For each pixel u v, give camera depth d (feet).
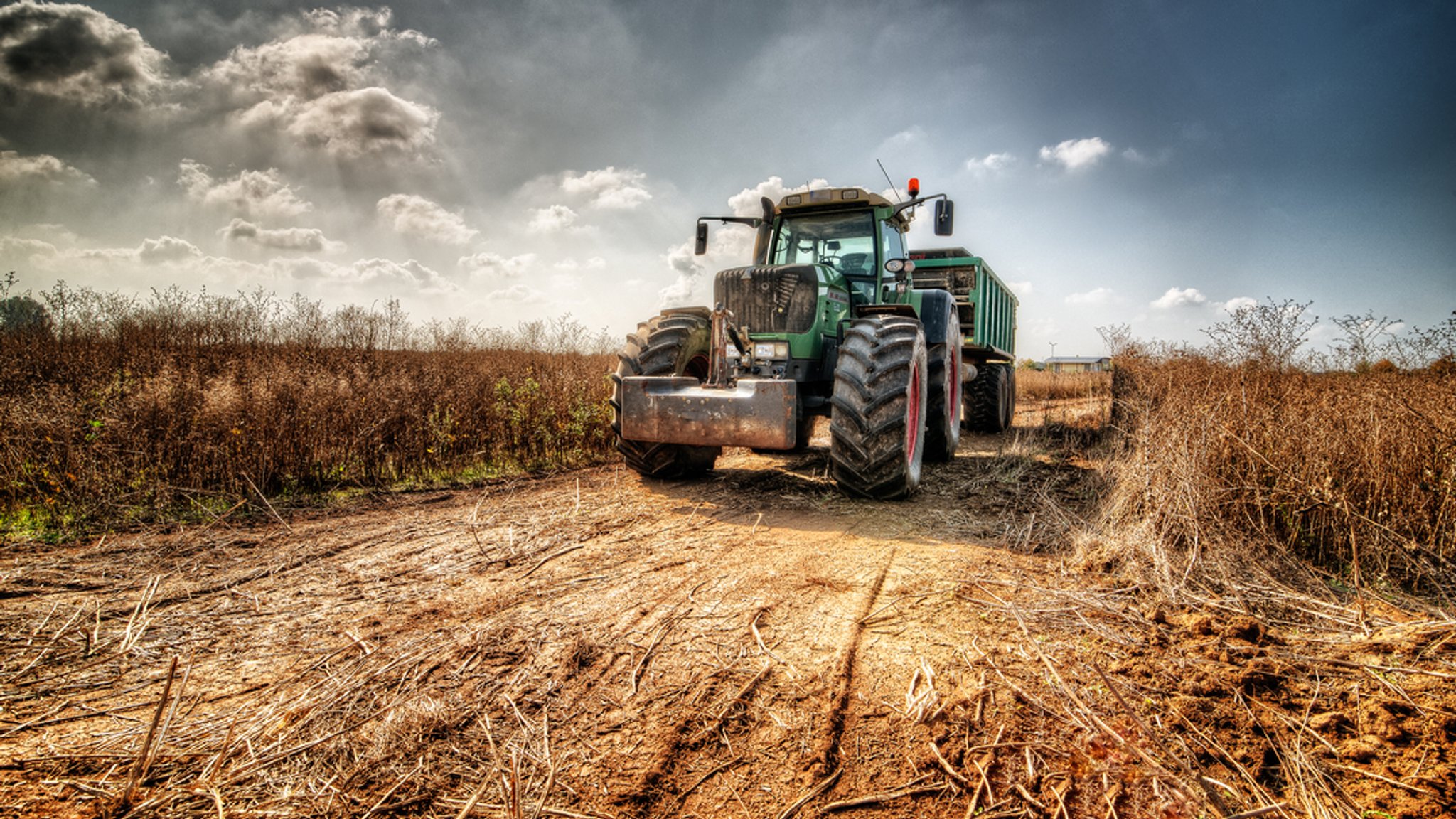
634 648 7.68
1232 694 6.65
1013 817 5.16
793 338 16.38
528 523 13.10
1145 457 12.47
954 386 21.49
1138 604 8.94
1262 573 9.52
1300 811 5.17
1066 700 6.64
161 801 5.06
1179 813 5.14
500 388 20.58
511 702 6.53
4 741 5.75
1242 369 18.43
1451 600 8.97
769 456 21.34
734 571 10.36
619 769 5.63
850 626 8.32
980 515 13.89
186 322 30.37
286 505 14.07
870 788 5.49
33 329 26.21
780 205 19.49
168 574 9.89
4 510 12.16
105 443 13.58
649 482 17.20
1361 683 6.79
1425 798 5.19
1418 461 10.87
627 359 16.83
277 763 5.55
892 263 18.34
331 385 17.90
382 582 9.71
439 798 5.23
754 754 5.87
